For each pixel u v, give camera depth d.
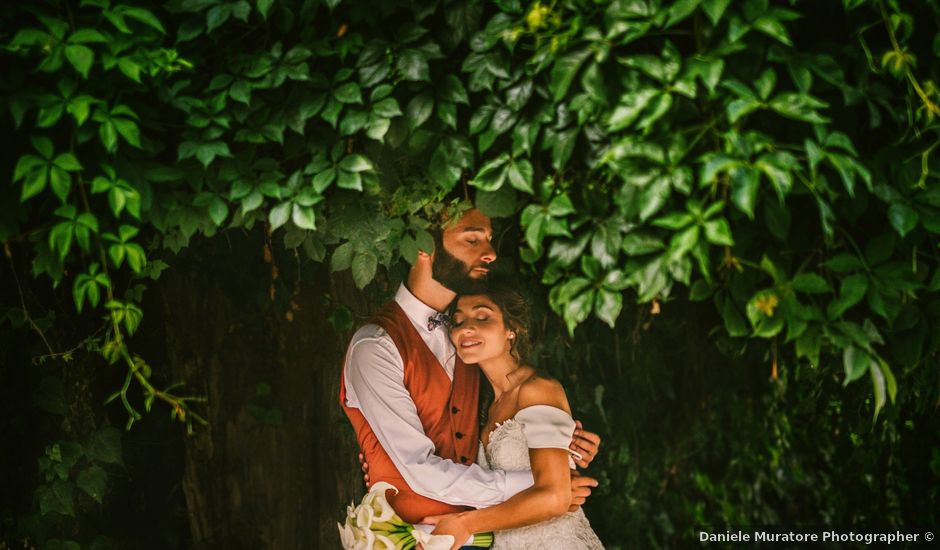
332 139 2.41
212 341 3.56
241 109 2.35
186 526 3.58
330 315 3.52
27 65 2.22
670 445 4.22
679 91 2.09
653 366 4.08
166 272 3.50
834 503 4.29
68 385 3.29
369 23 2.34
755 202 2.15
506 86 2.28
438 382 3.21
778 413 4.40
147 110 2.32
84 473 3.32
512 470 3.16
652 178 2.13
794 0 2.12
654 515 4.17
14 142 2.28
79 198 2.33
